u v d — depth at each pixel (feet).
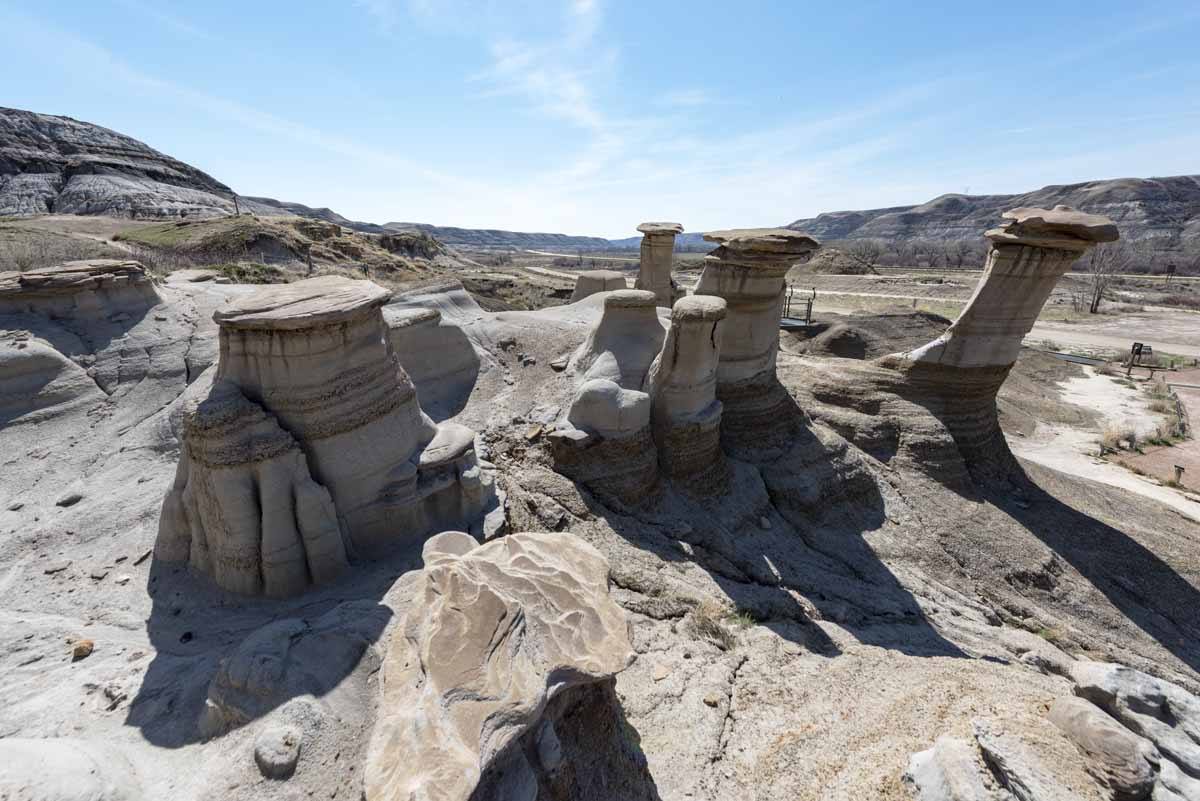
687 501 35.70
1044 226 41.16
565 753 16.20
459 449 28.09
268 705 15.52
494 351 46.19
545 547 19.69
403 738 13.08
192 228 150.82
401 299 48.29
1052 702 18.63
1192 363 105.09
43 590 22.86
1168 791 13.99
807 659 25.52
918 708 20.36
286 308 22.77
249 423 22.07
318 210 599.98
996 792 14.89
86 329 38.17
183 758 15.06
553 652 15.61
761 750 19.48
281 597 22.45
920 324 100.89
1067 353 115.14
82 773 13.03
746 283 39.68
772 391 42.68
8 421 32.40
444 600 16.38
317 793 13.94
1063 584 39.01
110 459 31.55
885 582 35.45
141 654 19.22
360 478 24.97
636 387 37.86
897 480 43.78
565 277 221.25
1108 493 52.06
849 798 16.66
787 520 38.45
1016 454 65.41
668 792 17.63
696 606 27.76
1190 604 38.99
